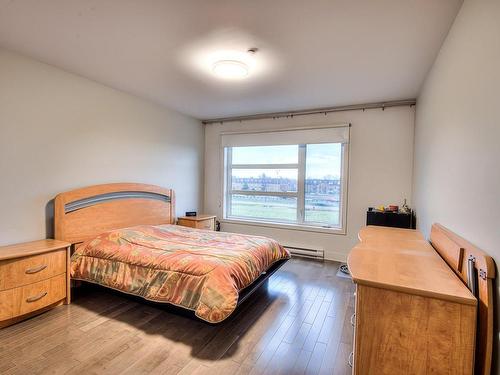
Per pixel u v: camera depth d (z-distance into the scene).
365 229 2.67
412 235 2.37
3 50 2.37
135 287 2.34
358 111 3.97
